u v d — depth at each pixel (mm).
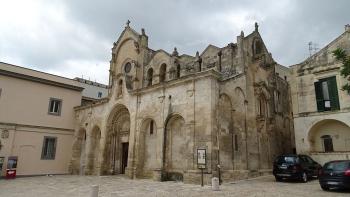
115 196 14812
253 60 28766
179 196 14172
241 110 24656
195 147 20641
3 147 29844
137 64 34312
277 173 20969
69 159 35281
